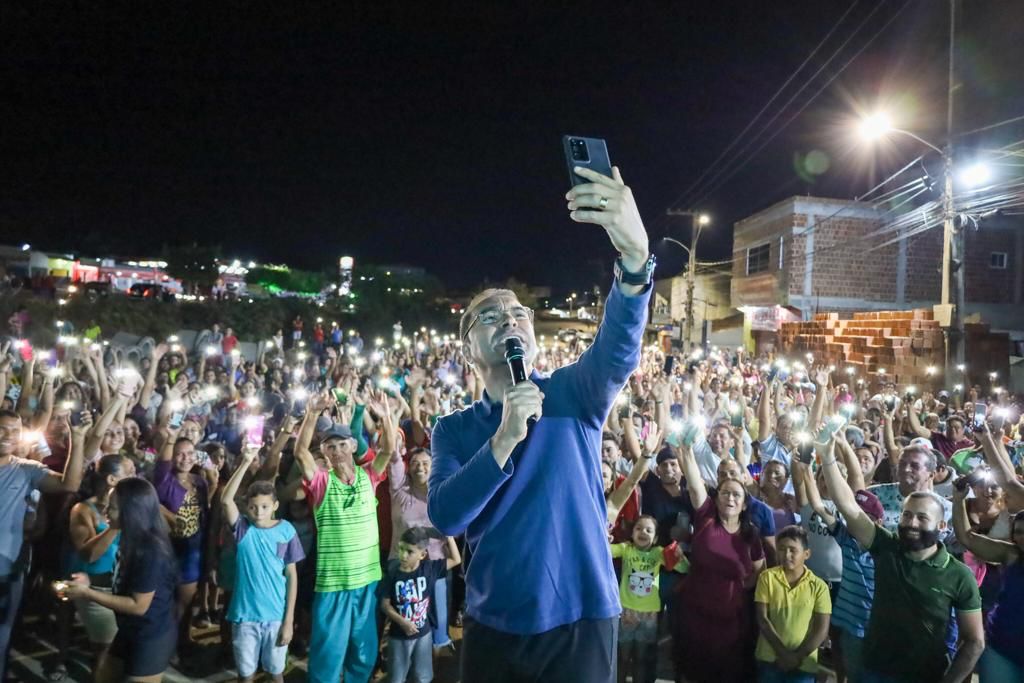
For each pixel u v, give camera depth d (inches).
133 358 602.2
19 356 436.1
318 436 291.0
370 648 227.8
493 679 78.9
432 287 2032.5
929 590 165.3
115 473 226.8
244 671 218.7
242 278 2020.2
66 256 1731.1
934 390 762.2
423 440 329.1
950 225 581.3
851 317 1026.7
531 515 79.7
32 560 259.1
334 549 224.5
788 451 318.7
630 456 293.1
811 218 1254.9
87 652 256.8
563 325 2316.7
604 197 70.8
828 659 261.9
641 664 225.1
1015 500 207.6
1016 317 1206.3
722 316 1740.9
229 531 243.4
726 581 206.7
